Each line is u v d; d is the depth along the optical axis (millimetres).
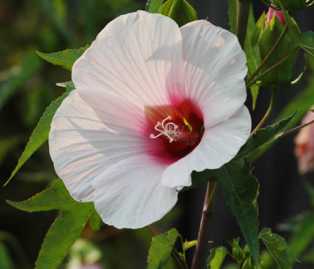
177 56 979
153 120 1021
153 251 1017
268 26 1019
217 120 951
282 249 1018
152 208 959
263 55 1025
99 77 995
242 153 964
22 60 1412
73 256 1396
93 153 992
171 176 952
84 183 985
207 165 942
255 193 961
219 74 956
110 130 1000
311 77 1266
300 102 1245
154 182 970
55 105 1021
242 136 940
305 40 995
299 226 1296
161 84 1000
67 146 988
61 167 986
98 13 1433
